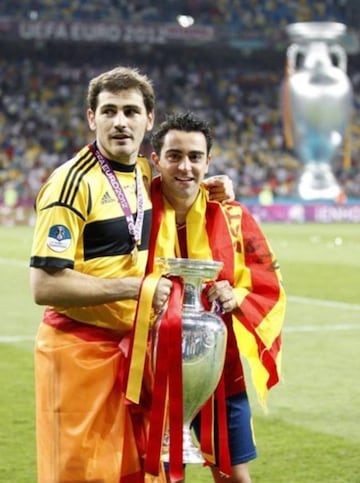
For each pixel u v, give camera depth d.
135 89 3.83
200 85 46.28
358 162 43.25
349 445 6.09
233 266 4.00
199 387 3.75
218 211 4.06
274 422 6.66
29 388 7.66
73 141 41.88
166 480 3.99
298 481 5.36
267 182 41.38
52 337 3.81
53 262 3.66
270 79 47.06
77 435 3.72
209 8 45.12
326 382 7.93
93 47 44.03
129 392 3.70
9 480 5.36
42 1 42.62
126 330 3.85
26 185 37.59
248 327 3.95
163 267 3.74
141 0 44.19
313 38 33.28
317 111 33.84
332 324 11.05
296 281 15.64
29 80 43.47
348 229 32.03
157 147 4.00
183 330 3.70
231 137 44.16
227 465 3.96
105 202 3.80
